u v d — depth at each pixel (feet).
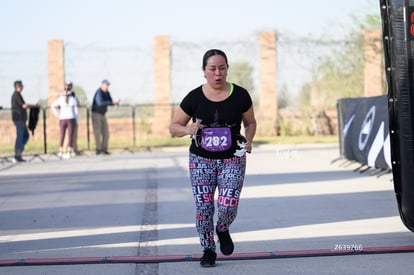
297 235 29.76
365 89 104.83
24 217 36.45
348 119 58.34
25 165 67.82
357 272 23.16
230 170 23.48
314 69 106.63
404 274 22.79
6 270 24.39
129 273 23.73
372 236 29.01
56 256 26.58
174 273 23.56
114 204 40.40
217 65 22.95
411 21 25.86
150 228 32.30
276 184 47.88
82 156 77.61
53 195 45.09
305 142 92.32
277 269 23.81
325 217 34.27
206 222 23.89
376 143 49.80
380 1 26.27
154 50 105.09
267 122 106.42
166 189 46.60
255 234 30.19
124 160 70.85
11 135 96.12
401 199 26.63
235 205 23.49
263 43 106.22
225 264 24.71
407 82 26.08
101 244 28.78
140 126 105.19
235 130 23.48
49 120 101.55
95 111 79.30
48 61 102.73
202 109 23.31
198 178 23.68
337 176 51.90
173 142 96.99
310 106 107.76
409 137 26.17
